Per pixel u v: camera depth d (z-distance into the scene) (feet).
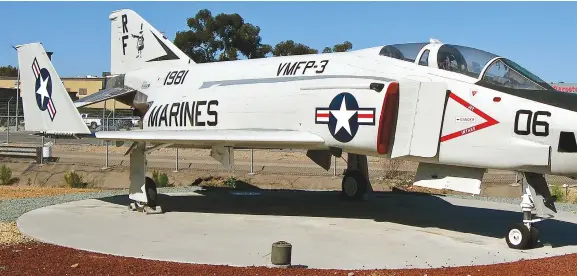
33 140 117.08
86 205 42.50
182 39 161.07
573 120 27.12
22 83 44.04
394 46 35.76
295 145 37.06
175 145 41.24
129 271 22.99
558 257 26.99
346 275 23.06
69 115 39.17
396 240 30.99
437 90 30.86
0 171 69.77
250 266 24.30
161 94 48.11
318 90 36.17
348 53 38.06
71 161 80.33
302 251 27.81
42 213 38.34
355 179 47.57
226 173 68.44
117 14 56.18
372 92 33.45
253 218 37.96
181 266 24.03
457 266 25.03
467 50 32.32
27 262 24.27
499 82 30.17
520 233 28.94
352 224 36.04
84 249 27.30
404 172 68.49
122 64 55.72
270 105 38.68
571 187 60.29
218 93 42.37
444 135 30.99
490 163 29.53
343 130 34.53
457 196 53.11
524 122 28.43
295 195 51.37
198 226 34.53
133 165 39.88
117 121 132.98
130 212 39.50
